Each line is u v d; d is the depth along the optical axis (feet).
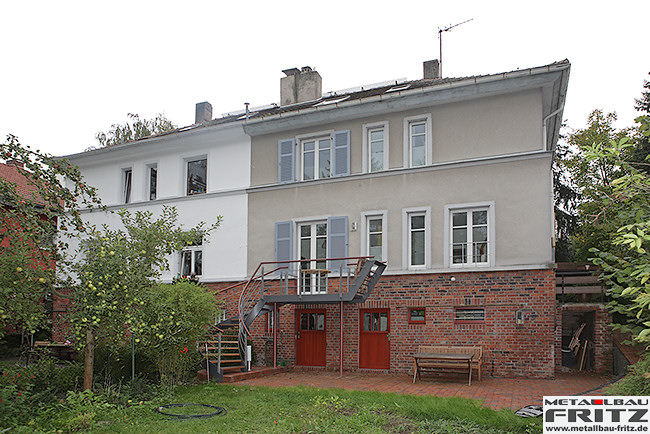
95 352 38.68
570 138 82.69
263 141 56.85
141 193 63.62
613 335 45.47
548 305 42.14
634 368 26.13
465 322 44.83
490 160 45.55
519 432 24.18
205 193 58.90
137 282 33.42
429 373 45.19
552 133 54.70
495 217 44.93
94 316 30.17
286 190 54.44
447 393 35.47
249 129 56.39
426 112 48.83
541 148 44.50
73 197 33.12
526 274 43.09
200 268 59.06
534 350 42.22
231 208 57.36
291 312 52.16
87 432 25.39
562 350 53.47
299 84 68.33
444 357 39.47
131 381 34.78
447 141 47.73
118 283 32.07
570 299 51.83
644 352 29.50
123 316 31.91
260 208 55.67
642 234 17.49
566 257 85.25
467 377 43.45
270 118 54.29
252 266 55.21
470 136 46.91
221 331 43.52
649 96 60.23
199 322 38.75
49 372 36.04
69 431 25.48
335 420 26.73
